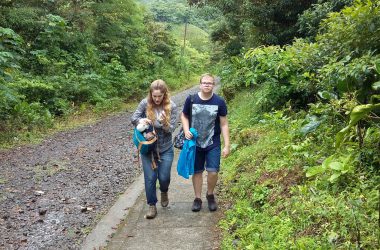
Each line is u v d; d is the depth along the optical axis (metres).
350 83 4.57
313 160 4.47
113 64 19.44
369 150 3.87
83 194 6.12
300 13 11.98
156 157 4.75
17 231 4.89
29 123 11.00
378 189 3.40
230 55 18.09
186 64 37.12
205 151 4.72
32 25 15.47
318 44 6.26
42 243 4.58
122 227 4.67
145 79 23.36
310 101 7.18
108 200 5.87
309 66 6.35
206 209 4.95
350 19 5.06
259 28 13.44
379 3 4.71
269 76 7.30
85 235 4.74
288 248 3.27
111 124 12.84
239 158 6.24
